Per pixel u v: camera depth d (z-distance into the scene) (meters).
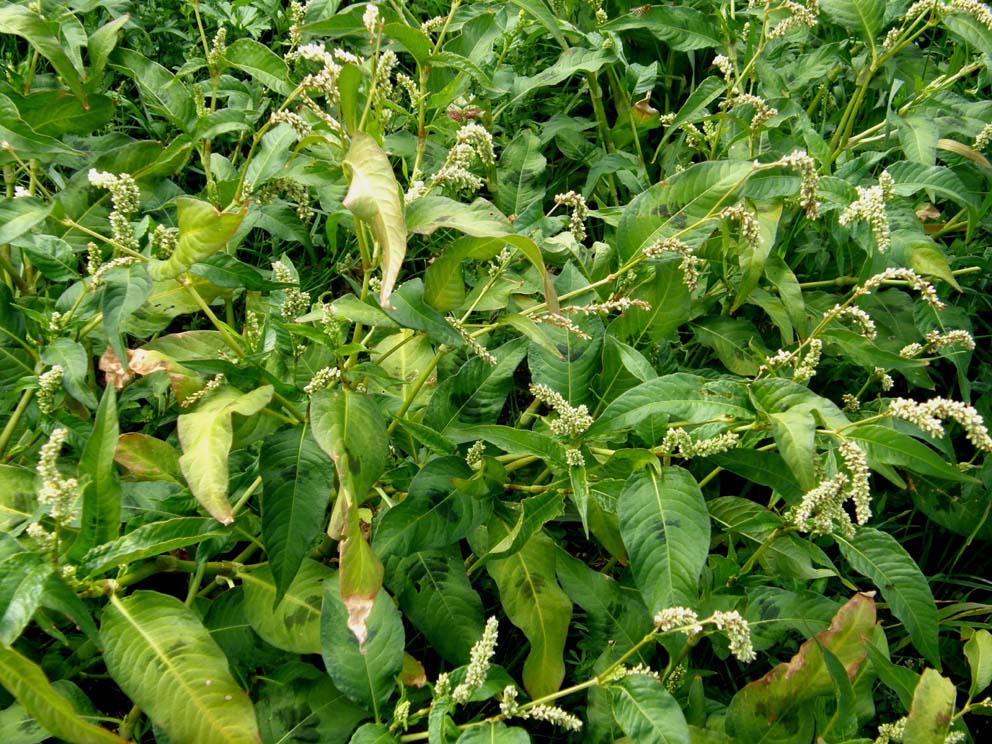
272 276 0.85
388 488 0.78
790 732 0.68
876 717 0.79
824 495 0.64
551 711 0.60
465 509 0.70
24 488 0.68
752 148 0.93
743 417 0.68
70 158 0.93
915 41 1.24
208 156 0.95
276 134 0.88
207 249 0.64
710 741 0.67
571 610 0.72
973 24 0.94
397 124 1.04
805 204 0.72
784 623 0.73
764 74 1.03
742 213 0.76
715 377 0.87
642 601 0.74
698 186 0.79
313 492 0.65
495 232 0.62
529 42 1.09
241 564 0.71
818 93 1.09
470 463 0.72
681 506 0.67
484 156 0.79
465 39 0.97
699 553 0.66
